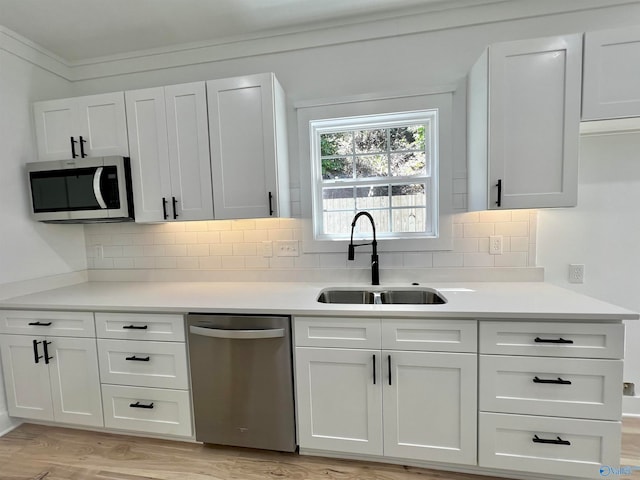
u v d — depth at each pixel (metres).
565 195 1.55
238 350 1.60
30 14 1.82
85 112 2.02
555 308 1.38
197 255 2.29
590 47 1.48
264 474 1.55
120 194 1.94
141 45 2.18
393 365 1.48
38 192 2.04
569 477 1.42
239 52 2.12
